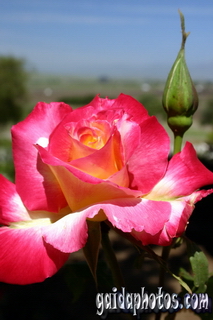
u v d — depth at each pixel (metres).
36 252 0.17
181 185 0.18
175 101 0.21
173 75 0.21
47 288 0.83
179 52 0.21
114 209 0.17
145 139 0.19
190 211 0.17
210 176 0.18
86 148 0.17
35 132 0.20
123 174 0.17
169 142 0.18
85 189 0.17
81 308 0.75
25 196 0.19
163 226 0.17
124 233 0.17
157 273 0.88
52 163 0.17
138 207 0.17
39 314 0.71
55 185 0.19
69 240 0.16
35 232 0.18
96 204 0.17
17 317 0.71
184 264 0.87
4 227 0.18
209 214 1.17
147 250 0.17
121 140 0.17
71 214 0.17
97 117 0.19
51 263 0.17
